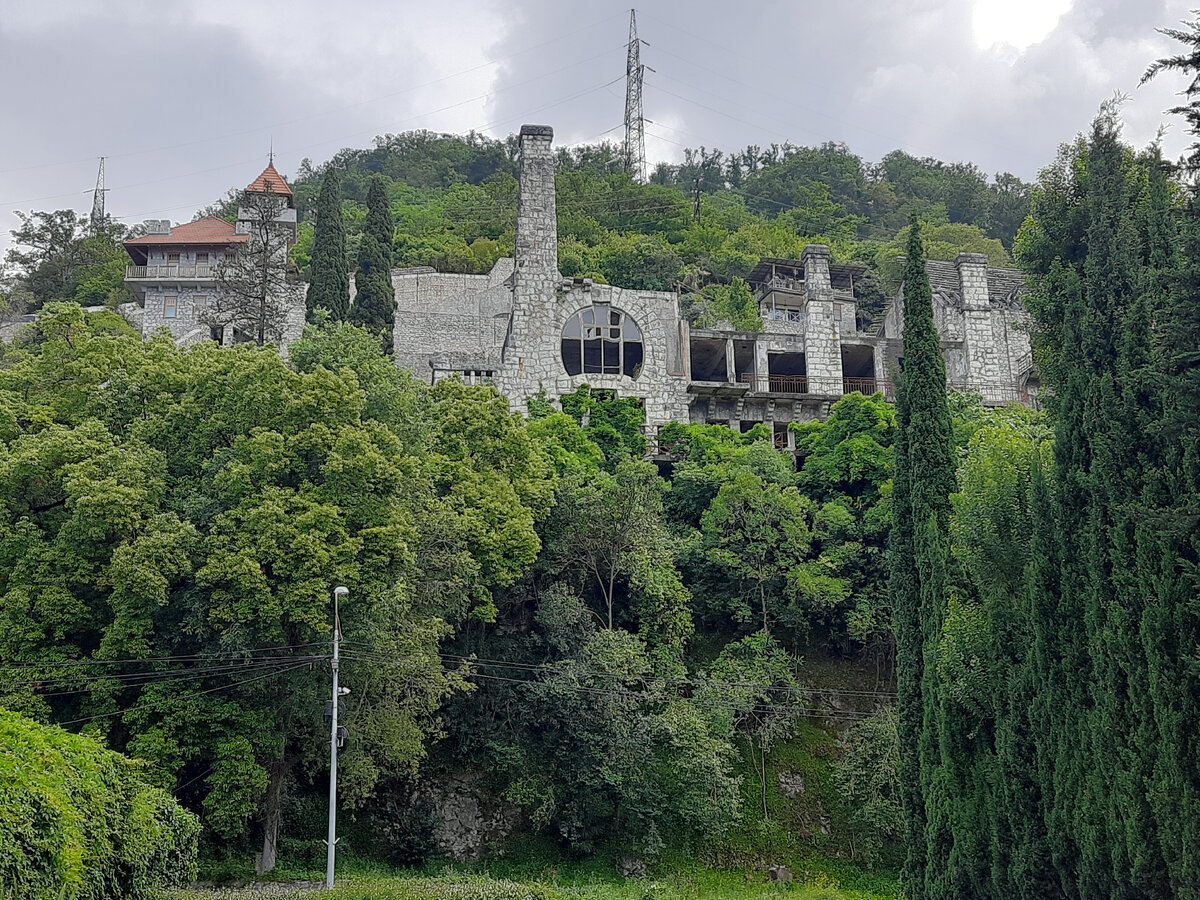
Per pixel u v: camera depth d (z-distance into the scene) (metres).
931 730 26.34
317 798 34.72
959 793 24.95
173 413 32.44
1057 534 22.86
